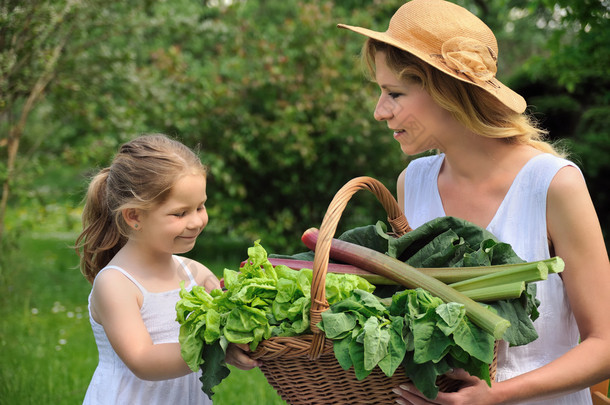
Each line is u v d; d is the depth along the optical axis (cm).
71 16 518
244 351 142
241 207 789
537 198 169
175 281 206
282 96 788
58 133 691
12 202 622
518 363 168
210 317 143
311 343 135
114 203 195
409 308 135
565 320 171
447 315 131
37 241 1005
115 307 186
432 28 171
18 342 467
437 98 170
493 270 149
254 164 746
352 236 178
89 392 196
